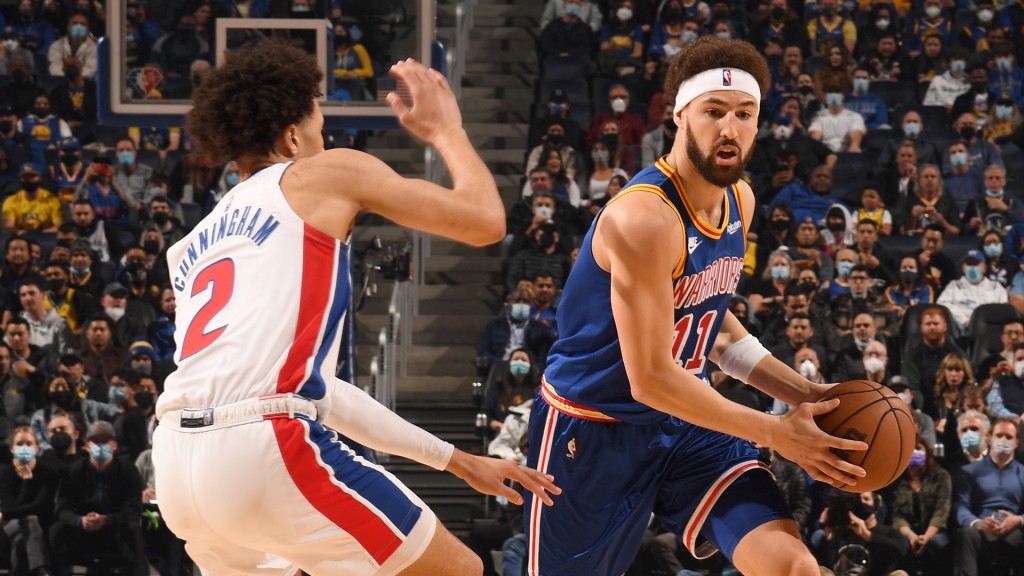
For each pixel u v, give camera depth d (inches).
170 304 806.5
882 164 951.6
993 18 1115.3
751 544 255.0
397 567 209.3
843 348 748.0
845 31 1086.4
